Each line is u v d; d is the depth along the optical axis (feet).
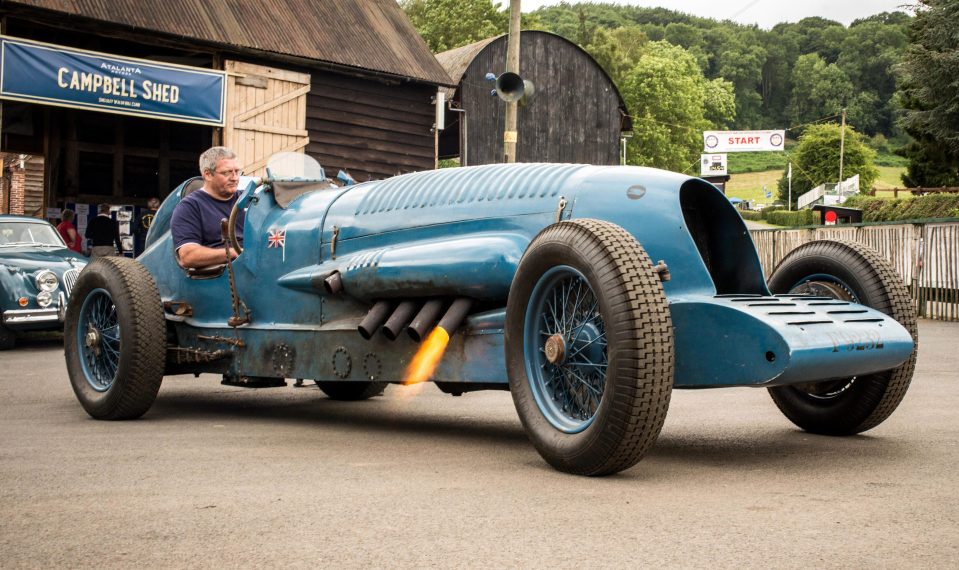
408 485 9.74
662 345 9.67
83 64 40.06
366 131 51.83
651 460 11.44
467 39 178.91
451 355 12.41
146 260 17.72
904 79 84.23
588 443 10.01
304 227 15.06
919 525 8.04
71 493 9.36
